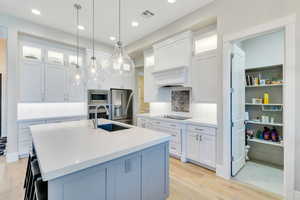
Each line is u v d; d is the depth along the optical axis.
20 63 3.35
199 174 2.59
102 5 2.68
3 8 2.78
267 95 2.98
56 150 1.30
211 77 2.80
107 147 1.37
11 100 3.11
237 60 2.61
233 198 1.96
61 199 1.02
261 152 3.16
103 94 4.51
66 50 4.07
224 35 2.42
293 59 1.79
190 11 2.89
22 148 3.26
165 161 1.80
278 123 2.86
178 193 2.06
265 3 2.00
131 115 5.13
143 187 1.56
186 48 3.15
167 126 3.43
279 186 2.22
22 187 2.18
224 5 2.42
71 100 4.09
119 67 2.18
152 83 4.20
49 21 3.26
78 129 2.14
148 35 3.98
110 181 1.29
